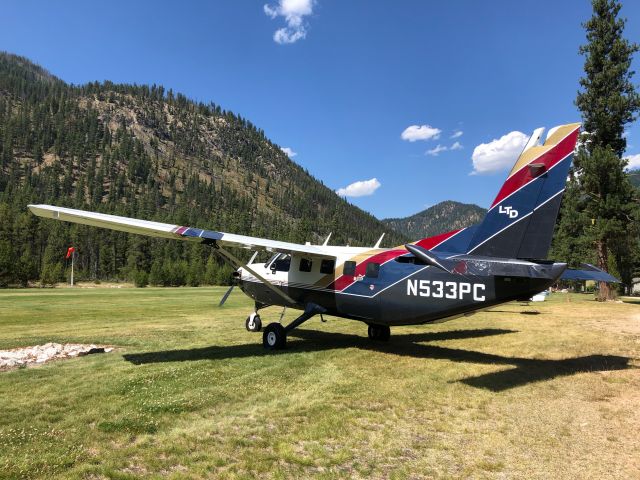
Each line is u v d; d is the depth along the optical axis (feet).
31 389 19.21
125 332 36.96
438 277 25.77
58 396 18.24
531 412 17.06
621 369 24.13
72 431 14.51
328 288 31.01
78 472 11.68
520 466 12.42
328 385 20.52
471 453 13.29
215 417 16.12
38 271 189.37
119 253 276.62
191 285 178.29
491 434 14.80
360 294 29.22
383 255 28.73
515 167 23.25
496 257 23.44
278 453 13.12
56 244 252.21
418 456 13.07
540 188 22.35
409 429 15.21
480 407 17.62
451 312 25.39
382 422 15.87
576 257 126.21
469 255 24.38
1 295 93.86
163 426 15.14
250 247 32.96
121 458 12.57
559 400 18.56
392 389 19.93
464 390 19.89
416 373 22.99
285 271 33.86
